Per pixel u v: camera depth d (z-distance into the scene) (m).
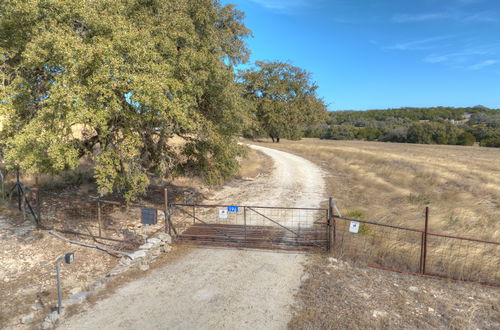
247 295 7.43
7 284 8.46
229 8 15.40
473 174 22.41
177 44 10.96
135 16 10.17
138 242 11.16
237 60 17.03
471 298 7.12
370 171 25.44
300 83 45.50
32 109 10.12
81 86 8.22
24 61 8.84
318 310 6.68
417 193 17.25
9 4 8.22
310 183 21.78
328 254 9.50
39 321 6.70
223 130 14.04
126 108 9.42
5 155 9.11
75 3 8.30
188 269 8.83
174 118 10.66
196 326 6.30
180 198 17.30
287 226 12.39
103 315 6.72
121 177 10.73
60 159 8.48
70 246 10.74
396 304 6.87
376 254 9.31
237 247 10.24
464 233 10.85
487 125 84.31
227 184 21.50
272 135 57.34
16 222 12.63
